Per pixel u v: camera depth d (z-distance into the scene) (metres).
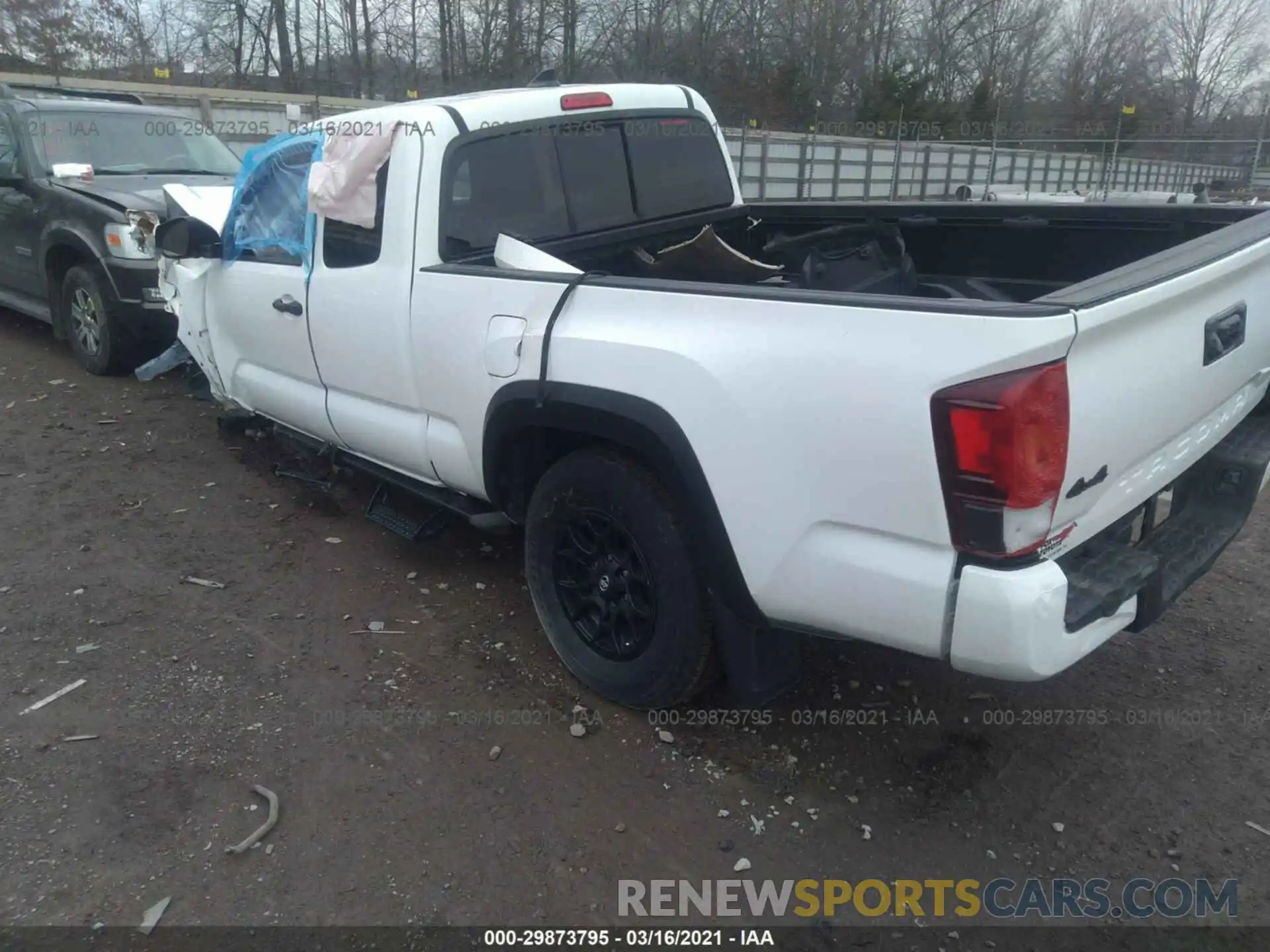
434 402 3.62
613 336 2.87
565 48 25.62
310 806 2.89
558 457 3.46
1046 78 43.56
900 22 36.53
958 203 4.34
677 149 4.50
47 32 24.80
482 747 3.16
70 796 2.90
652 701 3.21
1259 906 2.56
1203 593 4.15
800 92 28.44
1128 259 3.97
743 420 2.58
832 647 3.73
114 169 7.38
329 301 3.99
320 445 4.64
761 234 4.98
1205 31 46.69
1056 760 3.12
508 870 2.66
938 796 2.96
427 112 3.61
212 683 3.48
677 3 27.72
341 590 4.16
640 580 3.14
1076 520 2.45
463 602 4.09
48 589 4.10
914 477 2.31
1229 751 3.16
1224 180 25.66
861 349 2.35
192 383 5.93
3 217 7.41
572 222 4.07
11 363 7.37
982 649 2.30
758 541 2.65
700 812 2.89
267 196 4.41
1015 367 2.13
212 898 2.55
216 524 4.77
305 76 26.67
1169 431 2.72
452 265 3.50
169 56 27.09
